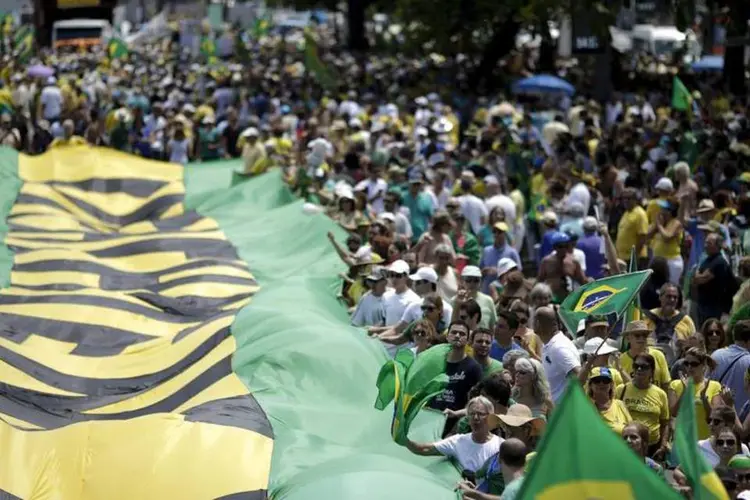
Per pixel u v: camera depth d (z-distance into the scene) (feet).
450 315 44.45
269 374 41.06
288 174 74.69
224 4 266.57
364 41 186.39
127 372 44.04
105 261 57.98
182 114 98.43
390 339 44.06
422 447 33.14
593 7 112.88
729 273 49.42
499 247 54.44
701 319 49.85
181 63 176.96
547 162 68.23
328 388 40.22
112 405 40.52
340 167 74.49
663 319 43.29
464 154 74.13
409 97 122.72
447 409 35.88
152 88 123.85
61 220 64.39
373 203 66.08
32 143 91.30
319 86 125.29
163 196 68.44
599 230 48.55
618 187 65.26
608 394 34.24
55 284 53.47
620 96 112.68
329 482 31.94
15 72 124.67
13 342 46.11
